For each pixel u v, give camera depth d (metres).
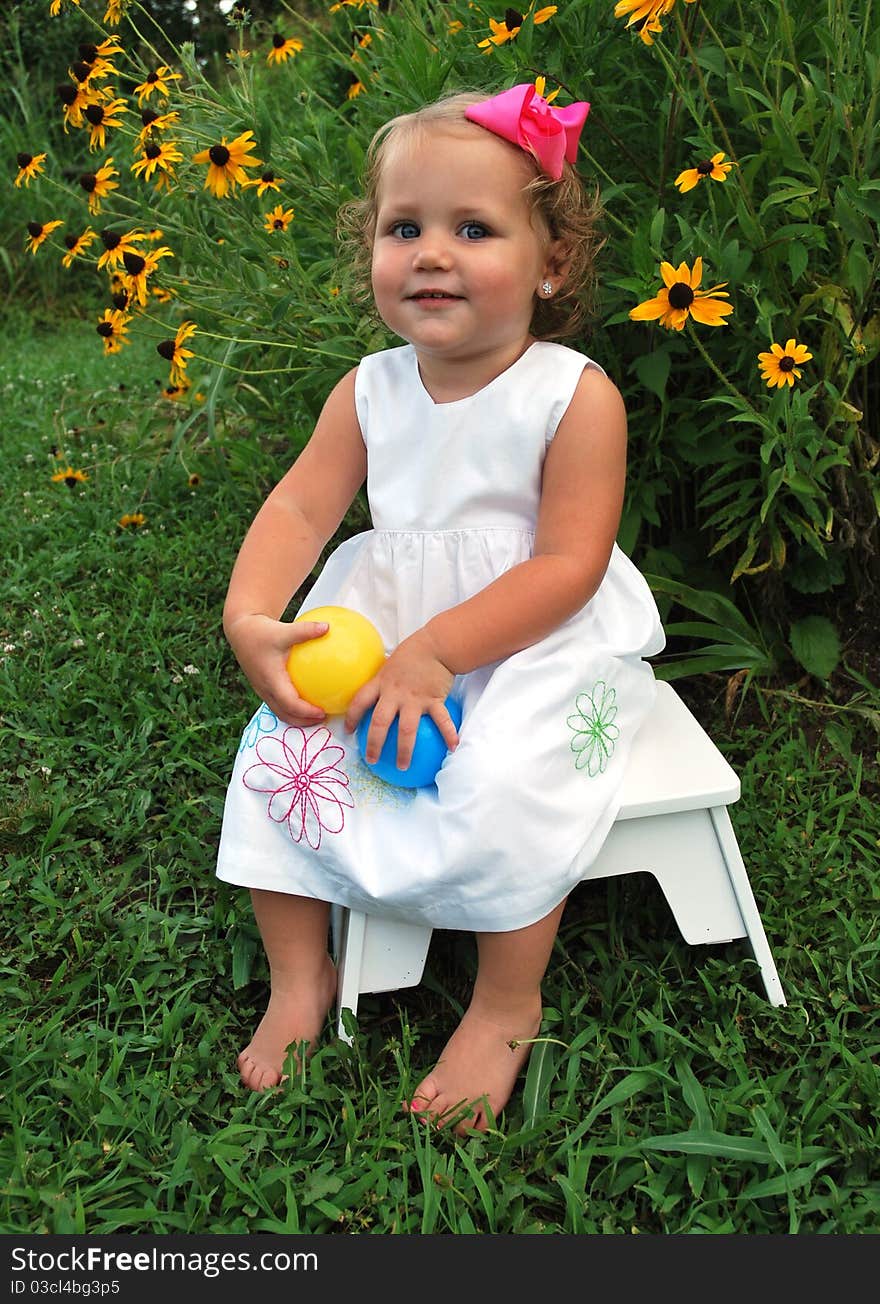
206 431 3.05
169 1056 1.36
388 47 2.03
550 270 1.41
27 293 4.65
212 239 2.16
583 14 1.69
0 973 1.49
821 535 1.86
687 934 1.38
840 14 1.64
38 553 2.49
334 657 1.31
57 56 5.29
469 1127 1.25
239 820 1.36
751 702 1.93
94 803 1.75
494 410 1.36
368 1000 1.45
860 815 1.72
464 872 1.23
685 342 1.78
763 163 1.69
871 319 1.71
